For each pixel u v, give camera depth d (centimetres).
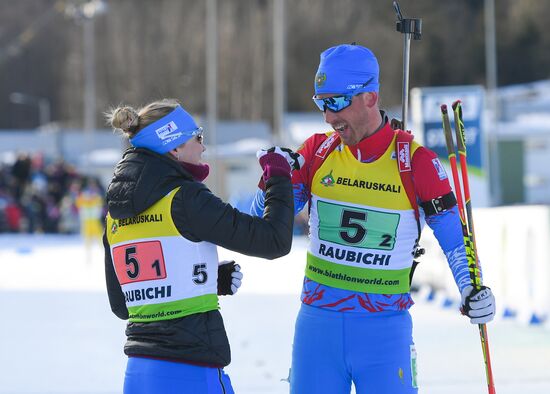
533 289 2634
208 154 9162
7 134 11894
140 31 16912
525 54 17550
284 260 4809
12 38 18588
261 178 1110
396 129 1152
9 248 6078
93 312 2903
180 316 1017
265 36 16388
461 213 1100
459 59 17350
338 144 1140
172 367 1012
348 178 1118
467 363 2072
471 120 4603
